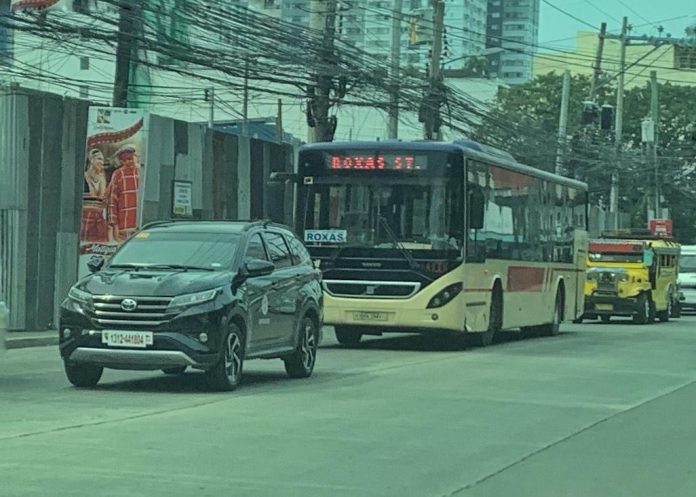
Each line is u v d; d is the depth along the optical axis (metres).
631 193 68.12
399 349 21.48
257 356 14.12
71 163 22.94
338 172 20.50
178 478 8.34
